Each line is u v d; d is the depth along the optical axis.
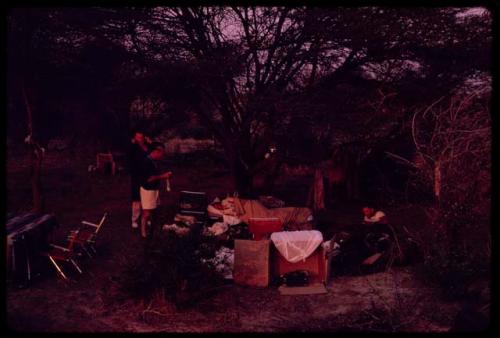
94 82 12.62
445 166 7.38
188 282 6.38
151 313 6.00
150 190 8.80
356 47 9.60
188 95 11.12
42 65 11.33
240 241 7.05
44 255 7.09
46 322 5.62
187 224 8.41
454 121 7.24
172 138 17.30
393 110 10.42
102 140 17.03
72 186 14.02
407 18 8.73
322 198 11.68
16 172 15.49
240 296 6.66
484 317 5.38
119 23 9.62
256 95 10.17
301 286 6.95
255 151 11.70
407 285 6.96
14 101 14.25
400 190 11.95
